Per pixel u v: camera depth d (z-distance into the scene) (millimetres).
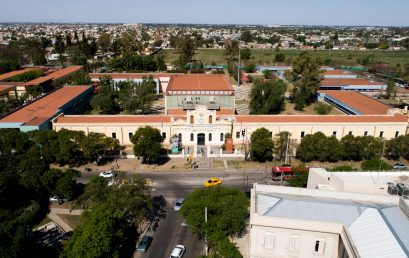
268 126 92062
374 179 50375
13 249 43188
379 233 35094
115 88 140250
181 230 57969
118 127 90375
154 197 68125
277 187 44938
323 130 93062
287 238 38406
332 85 160625
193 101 106688
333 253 37938
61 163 83188
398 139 85062
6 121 88938
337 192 43250
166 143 93062
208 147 89500
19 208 56844
